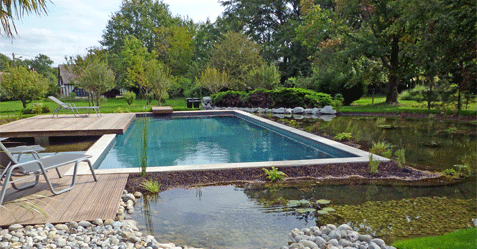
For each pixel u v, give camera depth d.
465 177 5.38
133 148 8.23
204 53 37.59
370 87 29.12
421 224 3.55
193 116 16.19
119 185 4.48
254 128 12.05
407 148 7.61
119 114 14.14
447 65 13.72
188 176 5.30
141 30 38.88
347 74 20.39
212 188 4.92
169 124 13.14
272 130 11.45
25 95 20.62
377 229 3.43
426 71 14.70
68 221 3.26
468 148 7.58
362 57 20.02
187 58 34.38
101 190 4.22
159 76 20.80
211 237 3.30
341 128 11.15
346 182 5.19
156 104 25.16
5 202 3.69
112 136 8.80
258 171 5.57
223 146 8.51
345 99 21.61
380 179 5.34
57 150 7.93
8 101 33.94
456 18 12.95
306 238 3.15
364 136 9.37
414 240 2.95
